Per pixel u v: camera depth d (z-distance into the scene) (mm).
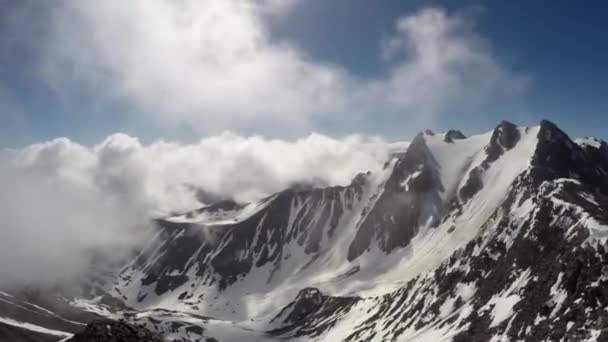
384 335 182375
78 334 63781
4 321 182250
